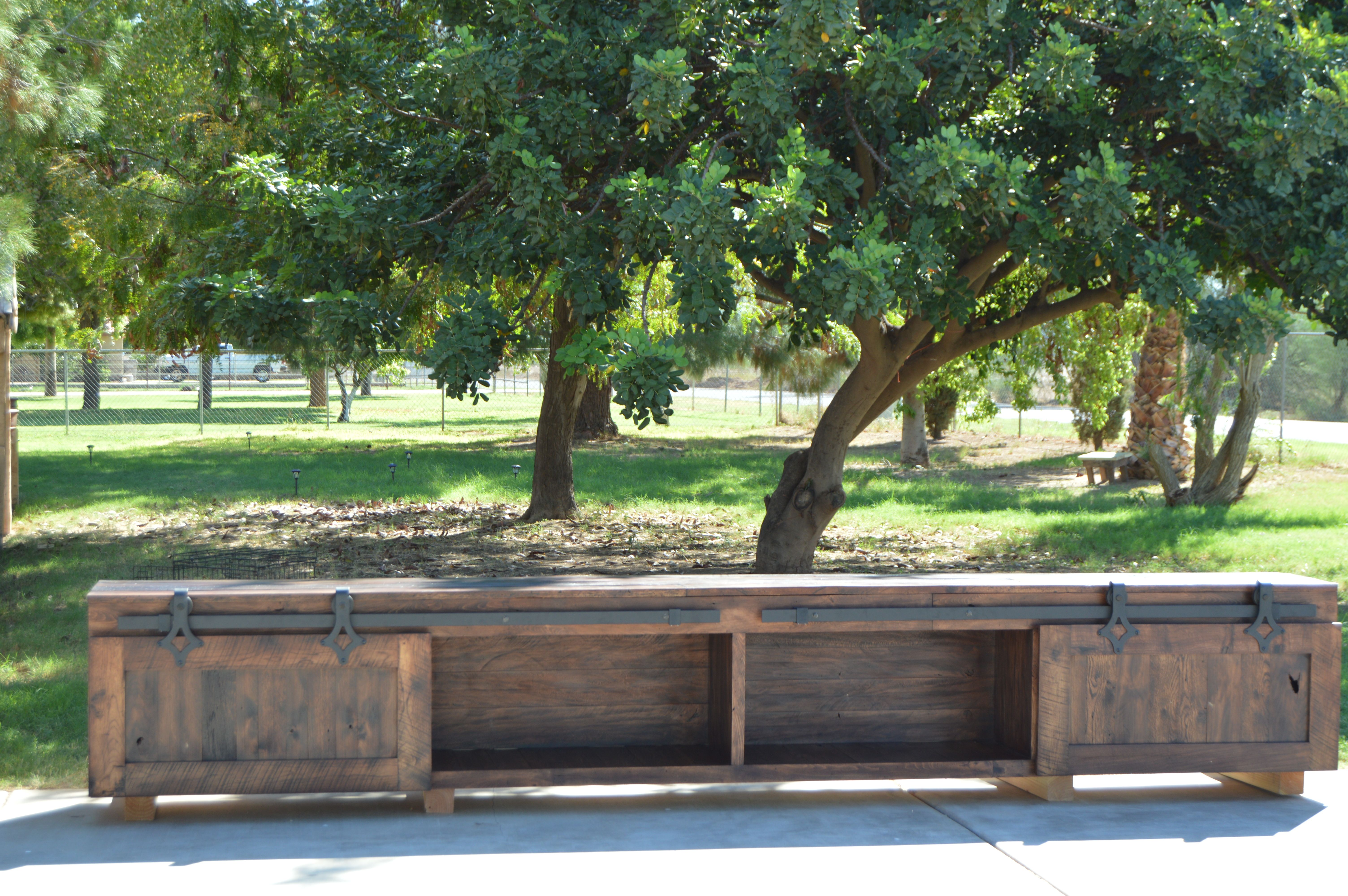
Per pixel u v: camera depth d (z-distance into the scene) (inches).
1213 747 183.0
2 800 176.7
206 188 446.6
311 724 166.2
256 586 170.9
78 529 497.7
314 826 167.3
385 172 349.7
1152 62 287.1
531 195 251.3
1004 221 265.3
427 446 973.8
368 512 562.6
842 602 176.2
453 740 183.6
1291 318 246.4
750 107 253.4
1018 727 187.2
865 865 155.3
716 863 154.9
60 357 1921.8
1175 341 733.9
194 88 454.0
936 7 262.1
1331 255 270.7
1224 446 622.5
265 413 1392.7
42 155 404.8
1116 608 179.8
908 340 368.8
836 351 1168.2
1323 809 181.2
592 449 991.6
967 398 776.3
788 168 219.6
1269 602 182.5
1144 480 764.6
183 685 163.8
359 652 166.4
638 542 482.9
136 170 468.8
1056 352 756.6
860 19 289.0
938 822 173.6
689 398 1914.4
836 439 388.2
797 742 191.3
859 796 186.2
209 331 438.3
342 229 285.4
